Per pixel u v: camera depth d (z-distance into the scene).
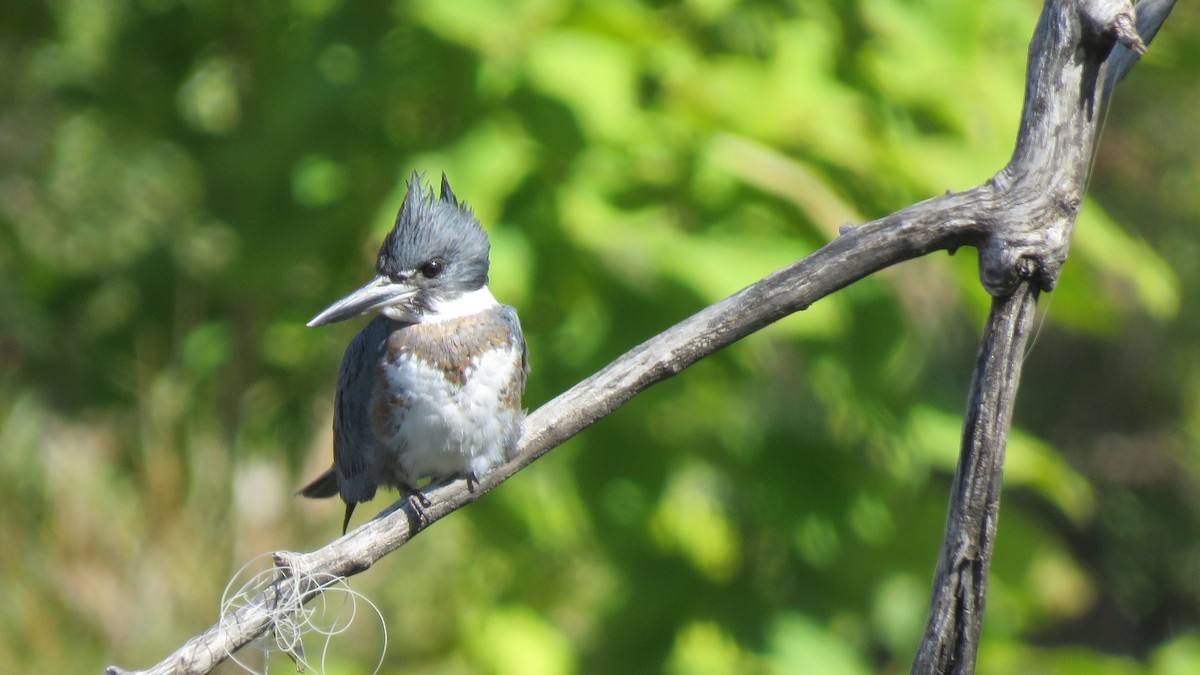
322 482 6.58
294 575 4.31
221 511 9.52
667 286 7.89
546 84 7.39
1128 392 17.45
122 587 9.08
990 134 8.41
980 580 3.77
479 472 5.82
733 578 9.52
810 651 9.03
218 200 9.68
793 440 9.28
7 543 8.98
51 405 9.79
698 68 8.14
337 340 10.22
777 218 8.00
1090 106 3.73
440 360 5.79
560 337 8.16
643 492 8.89
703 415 9.20
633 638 9.38
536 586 10.29
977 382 3.80
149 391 9.83
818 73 8.01
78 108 10.81
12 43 11.31
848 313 8.30
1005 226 3.72
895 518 9.42
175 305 10.16
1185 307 16.16
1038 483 9.51
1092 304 8.52
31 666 8.69
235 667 7.55
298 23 9.00
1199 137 15.89
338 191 8.58
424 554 10.54
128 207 11.39
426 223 6.05
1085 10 3.68
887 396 8.84
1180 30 9.86
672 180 8.00
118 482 9.48
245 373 9.80
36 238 11.04
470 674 10.00
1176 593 17.81
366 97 8.23
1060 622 18.16
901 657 10.16
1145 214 16.25
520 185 7.78
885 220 3.87
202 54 10.38
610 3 7.65
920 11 8.22
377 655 9.97
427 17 7.58
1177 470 17.55
